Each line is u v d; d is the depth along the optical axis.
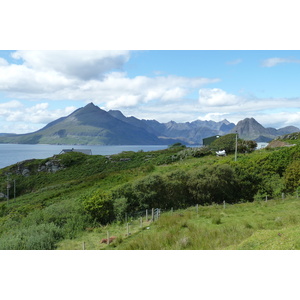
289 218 13.86
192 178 25.70
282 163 28.86
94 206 19.69
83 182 49.41
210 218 16.73
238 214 17.72
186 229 13.95
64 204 23.97
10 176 71.25
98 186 40.00
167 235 12.41
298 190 24.81
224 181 26.22
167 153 74.56
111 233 16.27
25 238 15.32
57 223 19.31
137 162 67.25
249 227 13.20
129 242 13.13
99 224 19.31
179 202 25.06
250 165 29.33
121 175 45.78
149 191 23.62
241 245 10.22
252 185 27.50
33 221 20.34
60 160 74.62
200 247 10.84
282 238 9.98
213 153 64.25
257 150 68.12
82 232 17.48
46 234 15.36
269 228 12.78
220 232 12.38
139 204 23.25
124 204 20.61
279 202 21.66
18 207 38.75
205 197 25.17
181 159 61.28
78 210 20.52
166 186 24.62
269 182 27.23
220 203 26.00
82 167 71.25
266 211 18.02
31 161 76.56
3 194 61.22
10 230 19.61
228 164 30.09
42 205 35.19
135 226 17.17
